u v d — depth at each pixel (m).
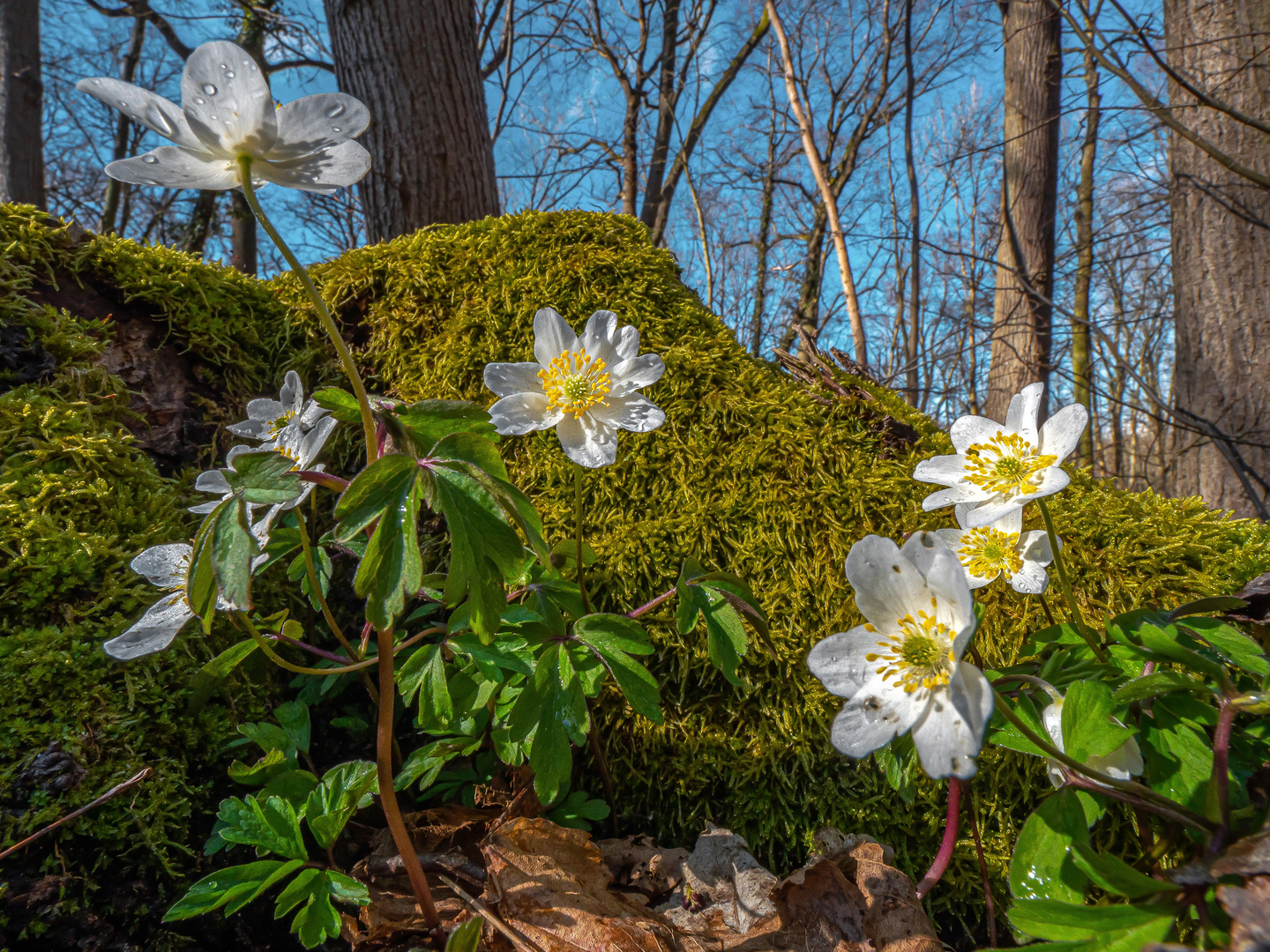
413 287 0.25
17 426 0.18
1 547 0.16
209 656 0.17
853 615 0.19
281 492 0.12
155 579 0.14
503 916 0.14
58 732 0.15
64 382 0.19
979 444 0.14
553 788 0.14
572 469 0.21
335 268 0.25
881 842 0.17
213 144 0.11
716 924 0.15
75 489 0.17
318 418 0.16
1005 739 0.12
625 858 0.17
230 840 0.13
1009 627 0.18
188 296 0.22
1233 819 0.11
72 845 0.14
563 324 0.16
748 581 0.19
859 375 0.26
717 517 0.20
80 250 0.21
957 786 0.14
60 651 0.15
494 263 0.24
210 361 0.22
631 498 0.21
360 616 0.21
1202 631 0.13
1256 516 0.40
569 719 0.14
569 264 0.24
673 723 0.18
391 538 0.12
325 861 0.16
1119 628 0.14
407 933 0.14
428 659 0.15
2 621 0.15
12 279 0.20
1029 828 0.12
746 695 0.18
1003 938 0.16
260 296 0.24
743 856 0.16
